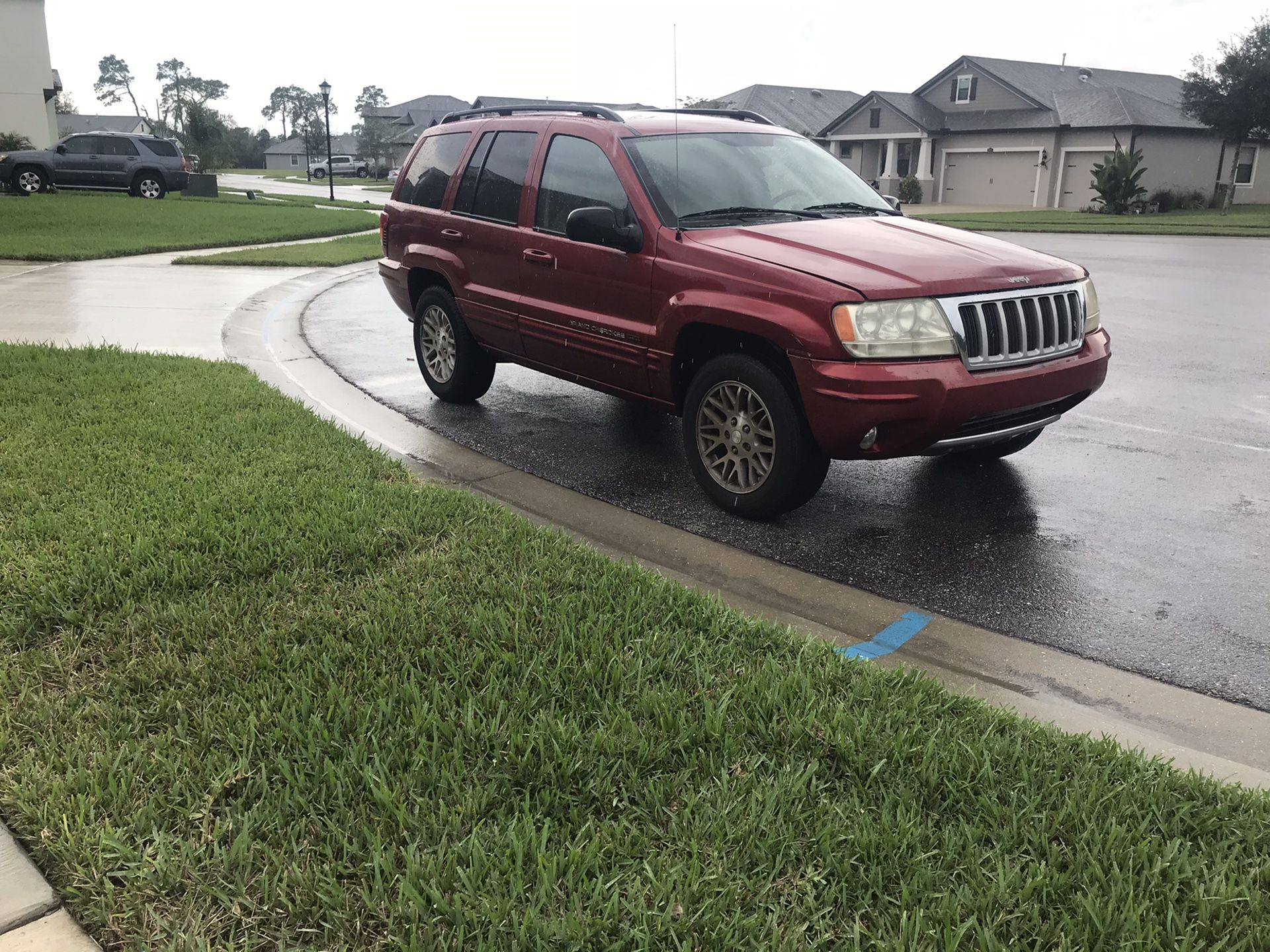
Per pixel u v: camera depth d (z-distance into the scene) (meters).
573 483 5.40
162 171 29.61
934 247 4.72
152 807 2.34
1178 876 2.15
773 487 4.64
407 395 7.37
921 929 2.01
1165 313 11.80
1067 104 41.00
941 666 3.44
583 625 3.25
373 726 2.68
